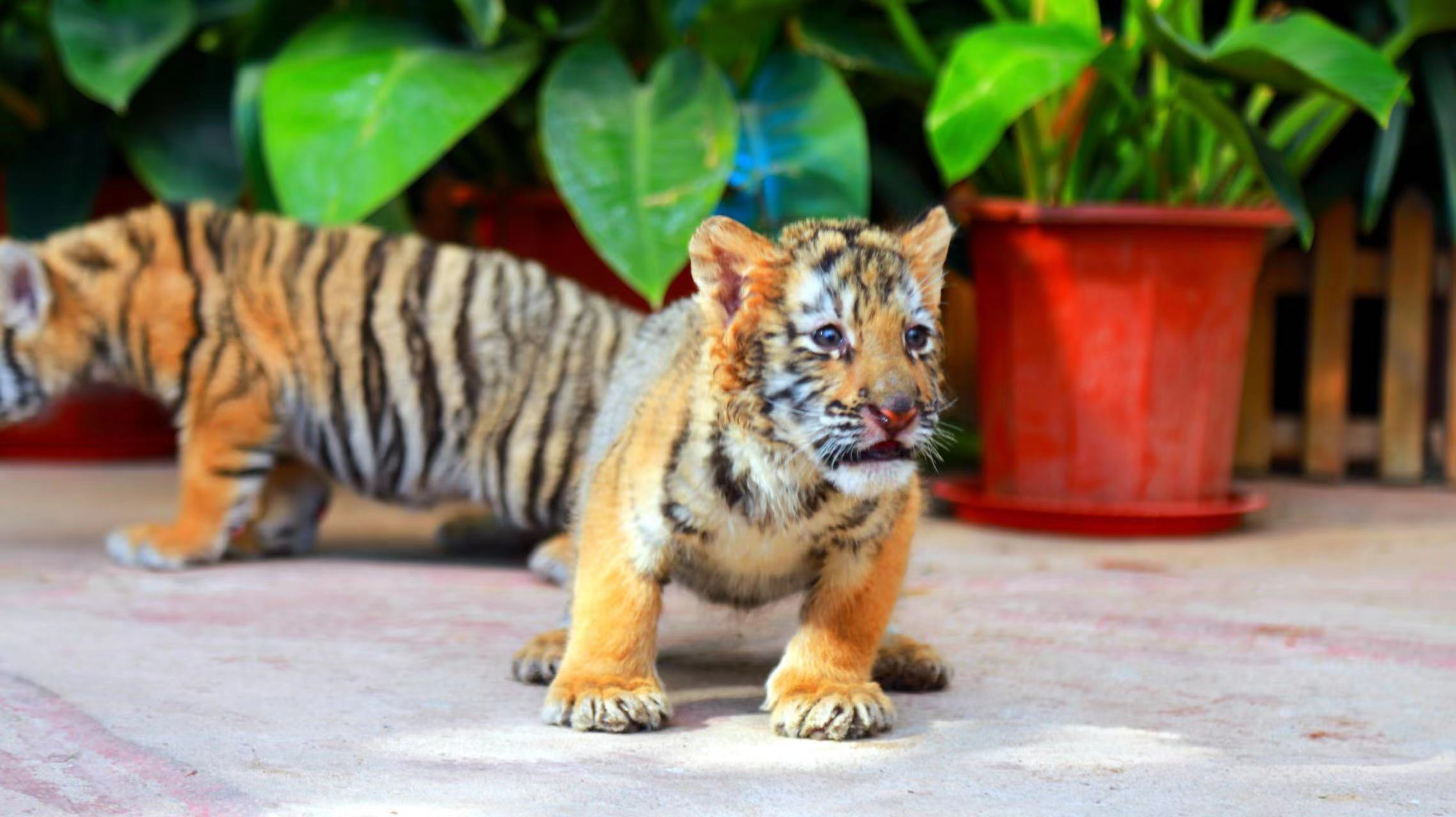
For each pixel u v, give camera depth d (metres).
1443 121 6.92
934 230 3.48
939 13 7.16
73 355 5.38
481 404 5.36
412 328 5.40
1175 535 6.13
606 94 6.13
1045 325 6.12
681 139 5.97
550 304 5.42
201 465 5.39
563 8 6.92
